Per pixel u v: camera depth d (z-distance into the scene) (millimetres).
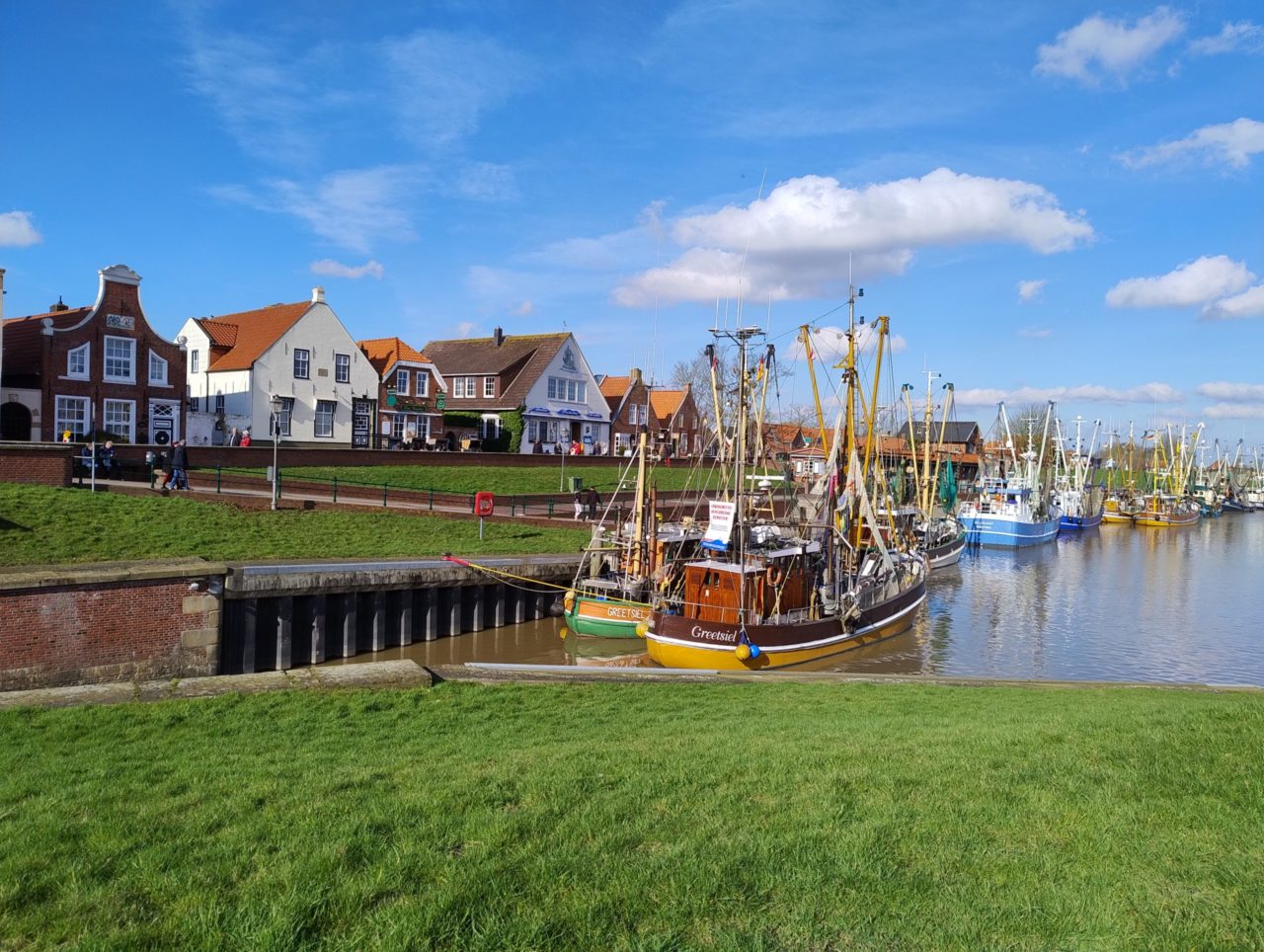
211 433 47812
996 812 7242
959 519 64062
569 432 71188
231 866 6043
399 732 11039
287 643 21766
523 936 5137
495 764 8859
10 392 39562
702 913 5469
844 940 5191
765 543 27203
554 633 27156
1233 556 62156
